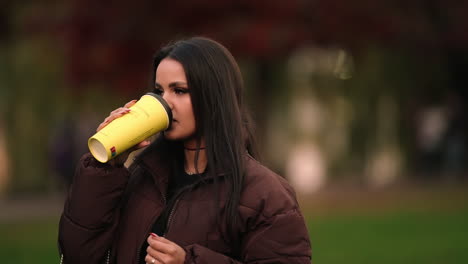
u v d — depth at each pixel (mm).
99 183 6852
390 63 47125
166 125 6945
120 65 33406
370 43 37156
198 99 6957
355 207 33500
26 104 47375
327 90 49625
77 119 39469
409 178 49031
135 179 7398
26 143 48531
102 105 42531
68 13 34719
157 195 7141
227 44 31750
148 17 32969
